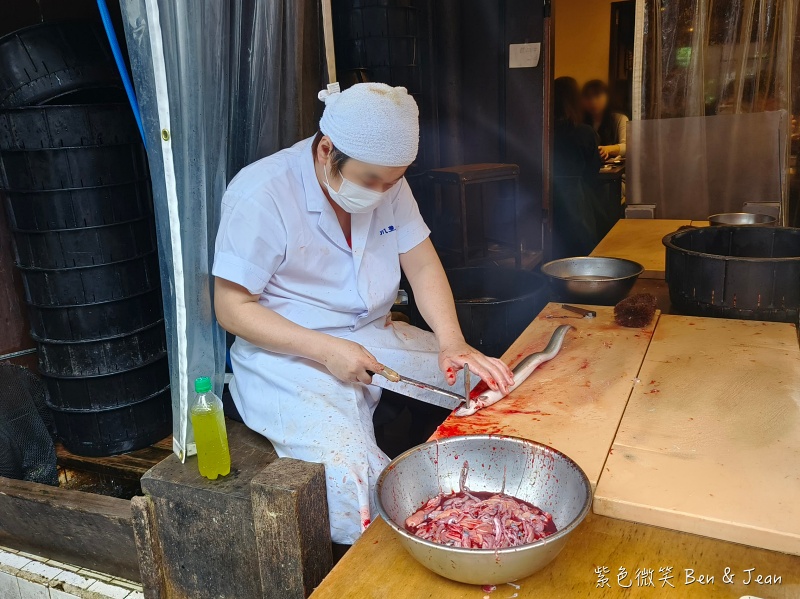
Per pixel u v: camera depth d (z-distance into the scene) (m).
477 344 2.44
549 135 4.79
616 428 1.43
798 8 4.00
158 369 2.68
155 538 1.78
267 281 1.75
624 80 6.67
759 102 4.04
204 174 1.82
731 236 2.57
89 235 2.38
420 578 1.08
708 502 1.16
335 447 1.66
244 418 1.91
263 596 1.65
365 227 1.85
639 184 4.09
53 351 2.53
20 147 2.27
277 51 2.12
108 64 2.35
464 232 3.85
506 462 1.30
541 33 4.59
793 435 1.36
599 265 2.65
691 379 1.64
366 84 1.55
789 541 1.07
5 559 2.25
